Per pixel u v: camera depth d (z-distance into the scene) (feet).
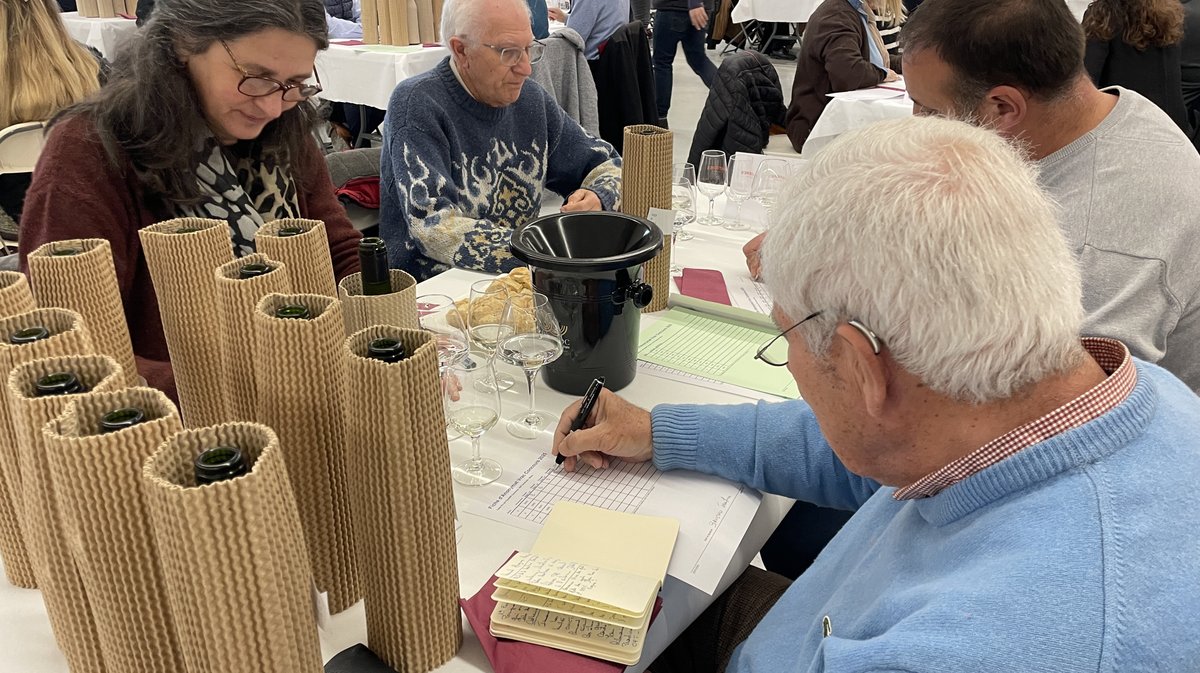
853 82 12.57
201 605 1.93
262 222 5.58
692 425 3.82
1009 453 2.20
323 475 2.69
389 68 12.54
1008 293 2.02
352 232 6.48
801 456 3.70
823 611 2.79
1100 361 2.49
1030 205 2.10
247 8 4.72
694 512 3.56
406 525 2.43
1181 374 4.96
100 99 4.93
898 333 2.11
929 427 2.28
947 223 2.02
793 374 2.54
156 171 4.99
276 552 1.97
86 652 2.44
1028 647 1.87
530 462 3.91
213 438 2.01
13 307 2.93
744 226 7.59
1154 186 4.62
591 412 3.98
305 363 2.51
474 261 6.61
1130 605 1.87
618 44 12.73
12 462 2.55
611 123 13.20
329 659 2.76
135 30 5.07
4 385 2.42
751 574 4.08
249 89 4.96
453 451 3.97
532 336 4.16
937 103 5.11
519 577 2.83
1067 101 4.81
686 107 24.39
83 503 1.98
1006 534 2.10
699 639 3.91
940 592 2.08
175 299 3.41
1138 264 4.60
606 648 2.68
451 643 2.72
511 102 7.57
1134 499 2.03
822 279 2.20
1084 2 14.17
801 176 2.34
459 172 7.49
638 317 4.51
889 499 3.06
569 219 4.55
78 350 2.54
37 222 4.83
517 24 7.09
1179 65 10.67
